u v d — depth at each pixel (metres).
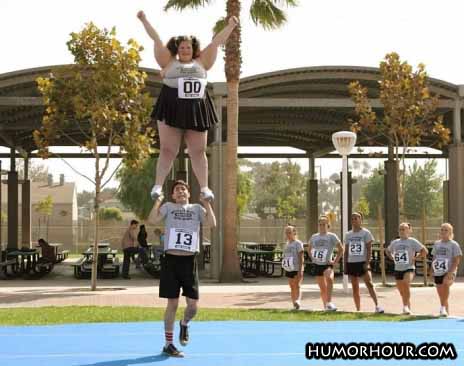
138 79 21.61
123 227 58.53
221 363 8.73
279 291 21.31
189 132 7.50
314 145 38.84
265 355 9.26
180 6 25.17
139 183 69.44
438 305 17.73
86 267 27.52
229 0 24.95
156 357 9.13
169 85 7.39
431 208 85.69
